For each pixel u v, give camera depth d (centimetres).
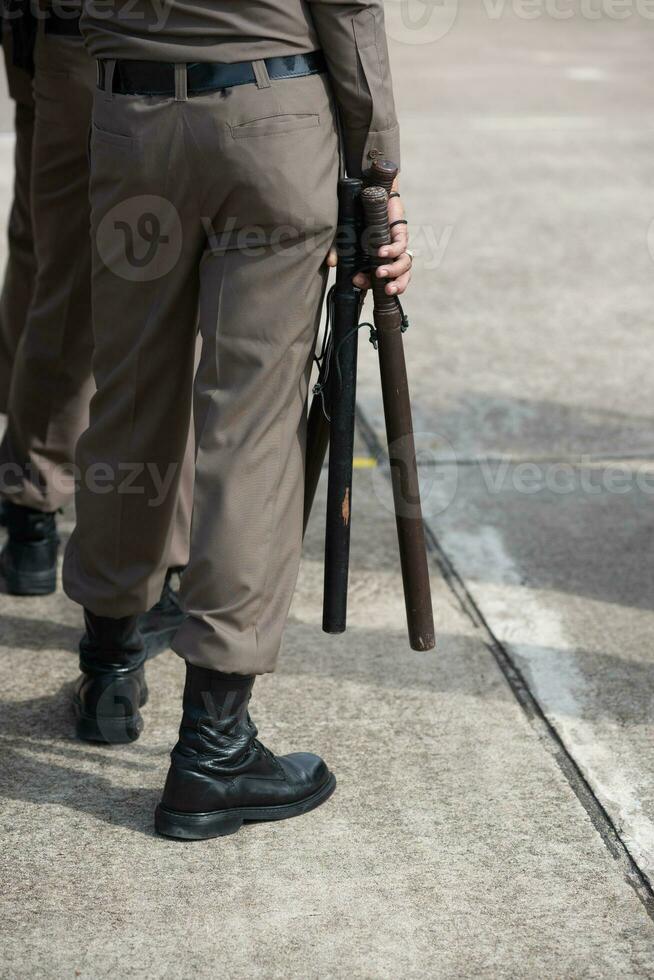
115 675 288
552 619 352
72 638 340
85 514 272
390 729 297
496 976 221
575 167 905
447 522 410
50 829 259
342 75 234
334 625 259
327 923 233
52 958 223
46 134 306
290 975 221
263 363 238
